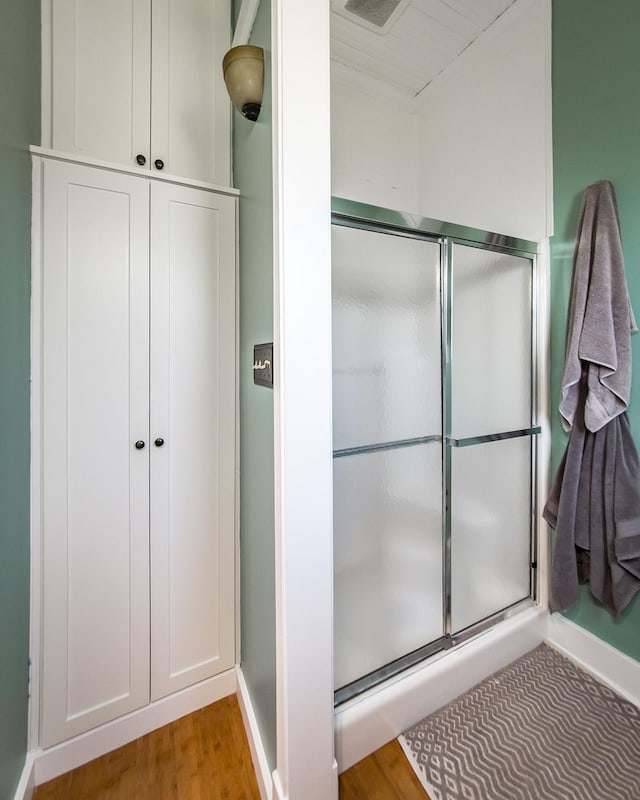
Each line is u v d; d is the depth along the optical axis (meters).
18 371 0.97
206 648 1.33
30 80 1.02
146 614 1.22
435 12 1.56
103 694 1.16
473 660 1.36
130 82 1.21
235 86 1.00
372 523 1.23
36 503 1.07
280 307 0.84
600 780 1.06
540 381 1.57
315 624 0.90
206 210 1.29
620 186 1.28
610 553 1.31
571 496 1.38
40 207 1.05
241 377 1.34
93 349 1.13
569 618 1.52
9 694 0.93
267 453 1.02
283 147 0.83
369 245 1.20
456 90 1.86
